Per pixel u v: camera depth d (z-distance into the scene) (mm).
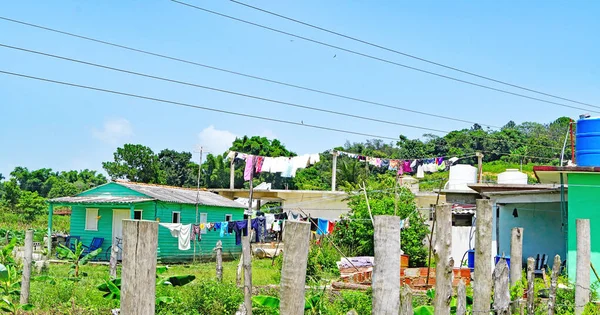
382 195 26828
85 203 26438
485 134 52688
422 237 25094
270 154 45750
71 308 12508
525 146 49594
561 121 57750
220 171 46750
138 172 47469
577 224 11188
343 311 12180
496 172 45375
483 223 7680
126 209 26953
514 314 9531
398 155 51438
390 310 4812
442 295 6945
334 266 21656
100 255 26828
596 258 15562
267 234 24984
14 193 45281
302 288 4078
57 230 39094
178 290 13688
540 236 20141
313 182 46219
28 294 12797
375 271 4887
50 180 57750
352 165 41219
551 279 10414
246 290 9602
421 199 30609
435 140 52438
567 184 16875
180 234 23625
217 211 30500
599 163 16219
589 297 10992
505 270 8750
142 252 3254
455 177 26906
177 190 30750
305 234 4117
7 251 16781
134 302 3217
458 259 22703
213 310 11961
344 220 25266
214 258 29719
